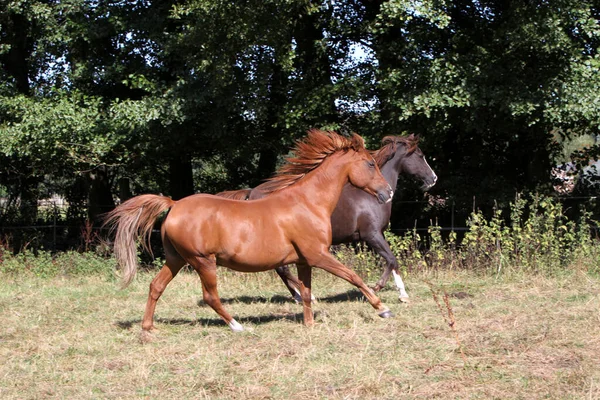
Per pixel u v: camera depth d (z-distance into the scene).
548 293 9.41
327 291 10.41
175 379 5.48
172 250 7.22
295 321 7.79
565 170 14.84
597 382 5.17
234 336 7.00
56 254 14.20
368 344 6.39
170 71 14.03
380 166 9.84
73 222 16.92
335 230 9.26
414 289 10.29
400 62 13.34
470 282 10.84
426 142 12.98
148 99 12.88
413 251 12.20
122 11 13.91
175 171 16.41
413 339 6.66
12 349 6.63
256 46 12.59
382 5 11.55
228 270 11.85
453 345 6.37
